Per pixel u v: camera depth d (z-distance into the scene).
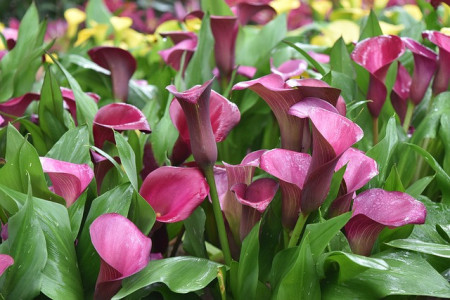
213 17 1.36
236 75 1.44
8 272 1.00
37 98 1.32
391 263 1.06
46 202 1.05
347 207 1.05
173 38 1.52
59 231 1.04
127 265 1.00
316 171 1.00
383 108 1.32
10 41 1.56
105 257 0.99
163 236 1.15
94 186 1.12
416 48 1.25
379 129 1.32
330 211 1.06
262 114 1.41
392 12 2.29
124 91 1.40
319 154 0.99
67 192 1.07
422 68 1.28
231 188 1.04
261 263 1.12
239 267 1.04
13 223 1.01
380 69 1.20
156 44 1.89
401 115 1.35
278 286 1.04
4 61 1.48
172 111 1.10
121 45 2.21
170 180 1.06
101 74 1.53
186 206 1.04
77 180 1.04
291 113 1.02
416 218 1.03
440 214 1.16
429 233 1.14
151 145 1.25
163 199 1.07
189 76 1.40
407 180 1.27
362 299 1.03
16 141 1.10
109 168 1.15
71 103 1.29
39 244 1.01
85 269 1.06
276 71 1.33
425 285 1.03
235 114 1.09
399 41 1.19
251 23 3.47
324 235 1.01
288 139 1.10
